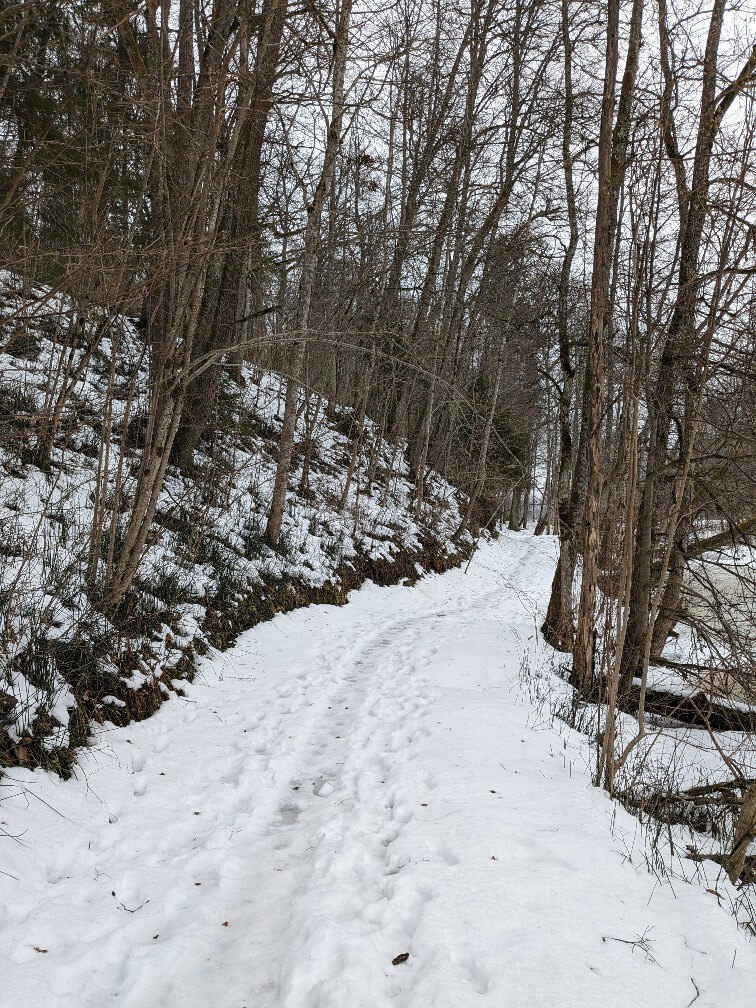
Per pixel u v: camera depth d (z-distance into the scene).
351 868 3.45
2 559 5.05
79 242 4.91
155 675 5.46
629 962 2.74
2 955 2.61
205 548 8.07
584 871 3.39
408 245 10.03
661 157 4.98
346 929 2.83
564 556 9.30
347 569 11.42
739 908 3.48
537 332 9.36
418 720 5.69
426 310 14.00
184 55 6.10
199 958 2.80
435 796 4.18
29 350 8.21
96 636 4.97
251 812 4.11
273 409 14.52
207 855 3.55
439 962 2.62
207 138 5.73
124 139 5.08
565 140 9.20
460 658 7.97
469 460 15.32
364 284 9.52
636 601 7.36
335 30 8.20
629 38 6.64
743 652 5.51
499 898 3.07
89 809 3.77
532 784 4.43
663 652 8.76
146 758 4.55
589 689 7.33
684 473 4.89
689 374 6.00
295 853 3.71
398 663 7.82
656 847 3.96
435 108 14.48
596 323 6.57
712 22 6.08
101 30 4.64
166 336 5.66
